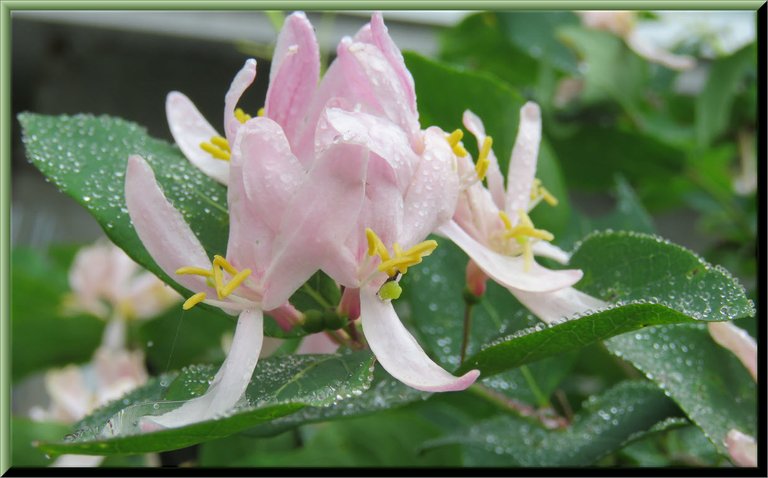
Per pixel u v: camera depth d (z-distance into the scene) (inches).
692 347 5.2
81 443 3.8
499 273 4.7
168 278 4.7
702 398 5.1
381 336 4.3
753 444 4.9
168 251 4.4
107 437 3.8
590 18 8.7
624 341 5.1
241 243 4.3
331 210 4.2
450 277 5.7
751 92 8.5
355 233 4.3
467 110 5.4
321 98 4.5
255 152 4.2
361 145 4.1
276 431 5.0
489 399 5.7
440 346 5.5
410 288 5.6
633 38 8.7
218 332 8.0
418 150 4.5
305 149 4.5
